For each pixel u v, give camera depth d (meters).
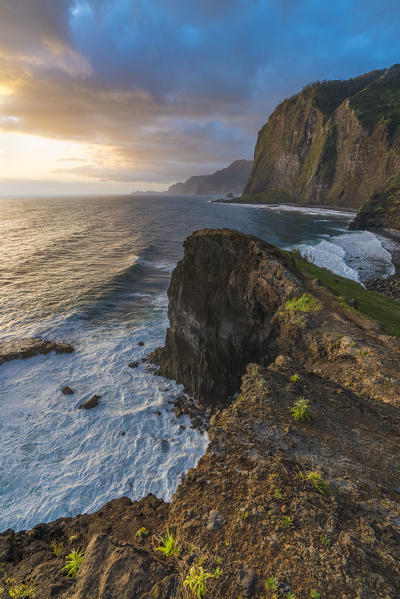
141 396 24.98
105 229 112.69
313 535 5.39
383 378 11.92
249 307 23.53
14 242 85.06
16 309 40.41
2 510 15.27
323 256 68.12
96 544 5.36
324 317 17.91
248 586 4.61
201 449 19.72
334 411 9.82
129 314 40.00
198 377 25.61
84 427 21.23
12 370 27.44
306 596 4.43
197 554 5.24
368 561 4.93
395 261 67.31
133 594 4.43
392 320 21.25
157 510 11.98
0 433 20.27
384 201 114.88
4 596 5.54
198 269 26.58
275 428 8.54
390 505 6.20
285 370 12.59
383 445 8.26
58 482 16.91
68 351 30.53
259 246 24.77
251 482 6.65
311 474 6.73
